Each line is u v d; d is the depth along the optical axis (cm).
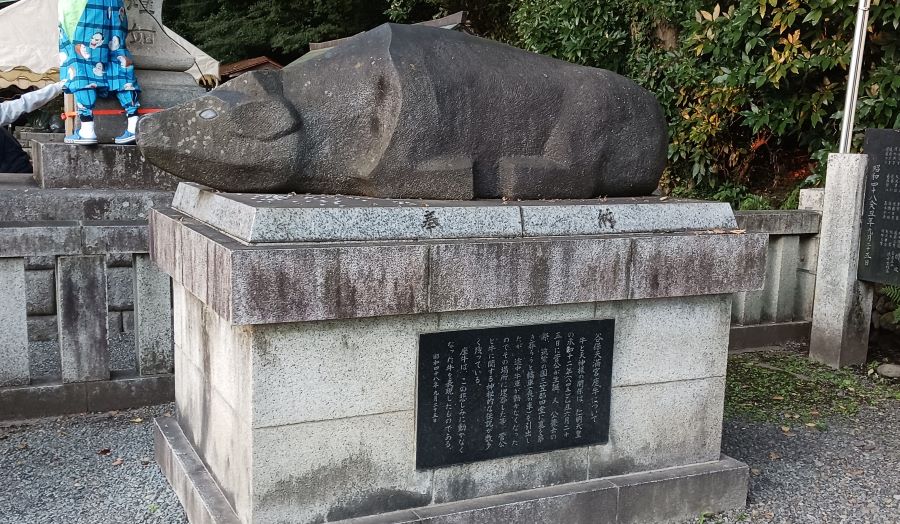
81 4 641
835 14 717
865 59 737
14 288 473
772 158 916
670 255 340
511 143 367
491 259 305
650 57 906
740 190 886
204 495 326
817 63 712
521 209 326
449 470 320
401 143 342
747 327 673
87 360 491
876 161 592
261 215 283
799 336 694
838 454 445
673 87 903
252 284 268
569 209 335
